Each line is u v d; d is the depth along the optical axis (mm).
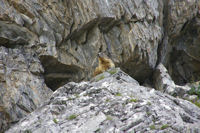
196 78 72250
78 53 48969
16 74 37531
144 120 20781
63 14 45750
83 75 49594
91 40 50969
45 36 43625
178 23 66625
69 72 49188
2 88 34750
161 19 65750
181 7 66250
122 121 21094
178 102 25828
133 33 55125
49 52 43312
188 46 70500
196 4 66750
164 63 68312
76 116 22578
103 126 20844
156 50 62406
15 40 40781
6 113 33094
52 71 47062
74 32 47875
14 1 40438
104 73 31312
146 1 59031
